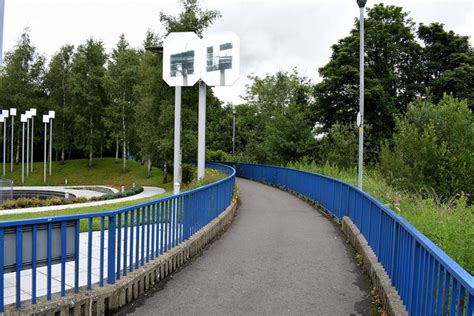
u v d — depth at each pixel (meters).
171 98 35.53
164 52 12.52
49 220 4.20
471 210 7.86
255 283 6.18
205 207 9.20
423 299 3.69
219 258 7.66
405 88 37.56
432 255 3.40
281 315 4.93
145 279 5.72
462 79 34.09
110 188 39.66
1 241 3.84
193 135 34.22
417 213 8.24
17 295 3.98
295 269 7.00
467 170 17.22
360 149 11.92
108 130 56.19
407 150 18.53
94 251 7.37
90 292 4.63
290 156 29.92
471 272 5.17
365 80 33.25
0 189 31.17
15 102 58.38
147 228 6.02
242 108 62.53
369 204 7.45
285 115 30.91
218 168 28.75
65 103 60.28
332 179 12.84
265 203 16.39
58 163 59.88
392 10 36.84
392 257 5.20
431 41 38.12
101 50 58.53
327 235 10.05
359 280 6.42
